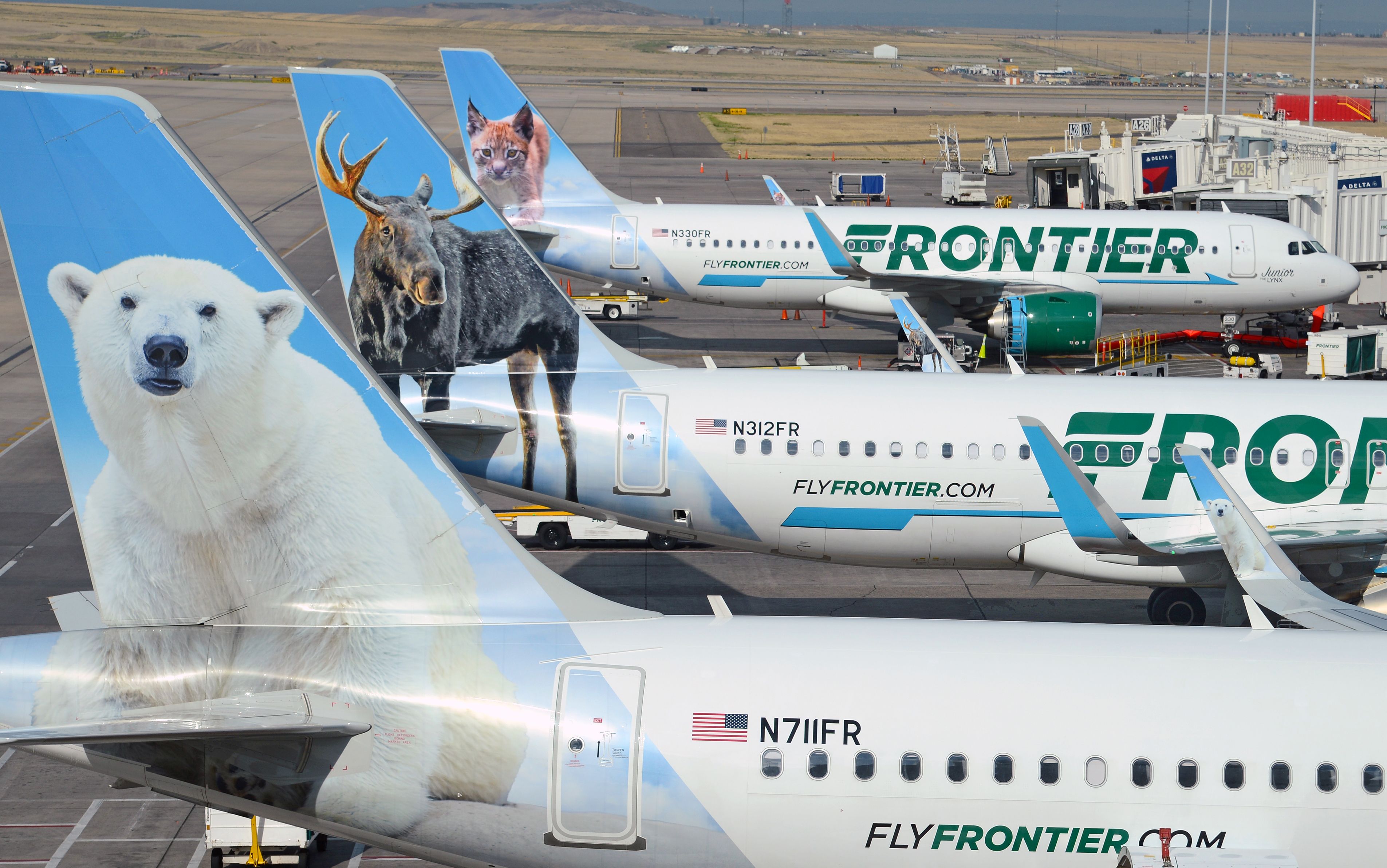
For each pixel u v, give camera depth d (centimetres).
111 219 6450
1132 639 6969
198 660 6662
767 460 12238
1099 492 11962
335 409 6788
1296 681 6675
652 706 6575
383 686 6644
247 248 6606
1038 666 6744
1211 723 6519
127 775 6525
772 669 6700
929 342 17188
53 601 6869
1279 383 12875
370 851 9338
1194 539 12100
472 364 12269
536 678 6662
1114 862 6481
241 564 6731
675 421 12256
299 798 6544
